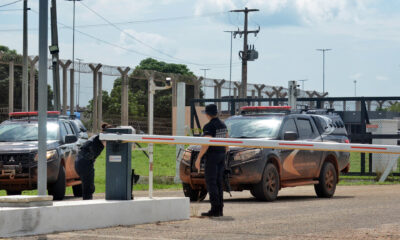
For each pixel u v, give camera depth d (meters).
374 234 22.33
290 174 41.59
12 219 21.27
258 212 31.42
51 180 42.09
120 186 25.59
